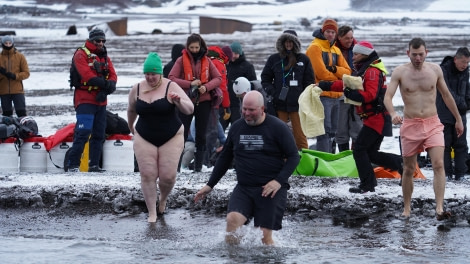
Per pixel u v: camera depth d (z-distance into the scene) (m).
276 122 14.30
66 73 57.72
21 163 22.17
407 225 16.88
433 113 16.58
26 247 15.59
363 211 17.61
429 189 18.45
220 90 21.11
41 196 19.00
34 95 44.38
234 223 14.35
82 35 115.88
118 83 50.59
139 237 16.33
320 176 20.42
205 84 20.64
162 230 16.84
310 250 15.02
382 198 17.84
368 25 158.75
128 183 19.44
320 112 20.95
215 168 14.77
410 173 16.97
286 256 14.57
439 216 16.34
